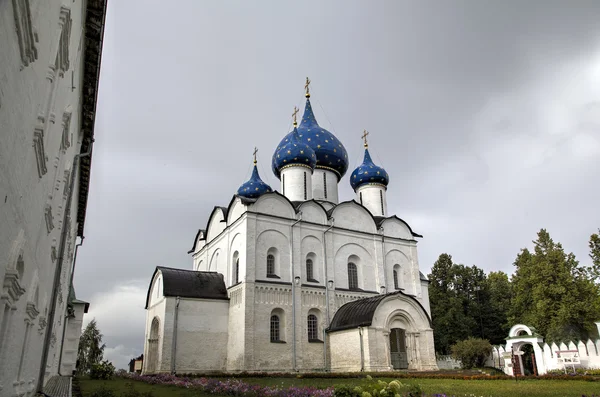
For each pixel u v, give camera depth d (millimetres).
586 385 20547
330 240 41625
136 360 57500
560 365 31250
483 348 42156
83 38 12703
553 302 45156
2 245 5566
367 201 49500
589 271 44438
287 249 39031
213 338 36781
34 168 7176
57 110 8875
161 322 36219
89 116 16891
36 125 6652
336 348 36156
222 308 37969
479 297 59750
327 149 48156
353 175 51188
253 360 34156
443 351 54719
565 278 45219
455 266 60250
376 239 44594
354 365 33812
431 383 23125
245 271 36031
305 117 51938
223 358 36625
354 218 44094
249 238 37188
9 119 4941
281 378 29438
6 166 5109
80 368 59625
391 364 34000
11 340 7387
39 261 9633
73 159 15859
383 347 33156
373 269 43531
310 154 45719
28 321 9359
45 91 7109
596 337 41625
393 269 45250
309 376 29328
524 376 25375
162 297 37250
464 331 54000
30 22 4977
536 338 34031
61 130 10344
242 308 35469
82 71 13953
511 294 62844
